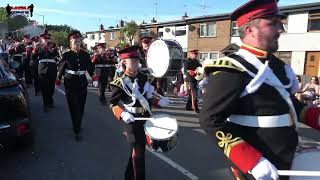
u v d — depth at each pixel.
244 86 2.09
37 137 7.27
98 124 8.50
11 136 5.67
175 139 4.16
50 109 10.13
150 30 36.75
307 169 2.17
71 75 7.23
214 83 2.10
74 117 7.20
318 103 11.00
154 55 9.17
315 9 22.47
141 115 4.46
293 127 2.18
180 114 10.36
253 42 2.16
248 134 2.14
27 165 5.75
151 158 6.09
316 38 22.78
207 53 30.31
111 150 6.51
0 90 5.66
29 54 14.25
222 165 5.79
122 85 4.46
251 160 2.00
